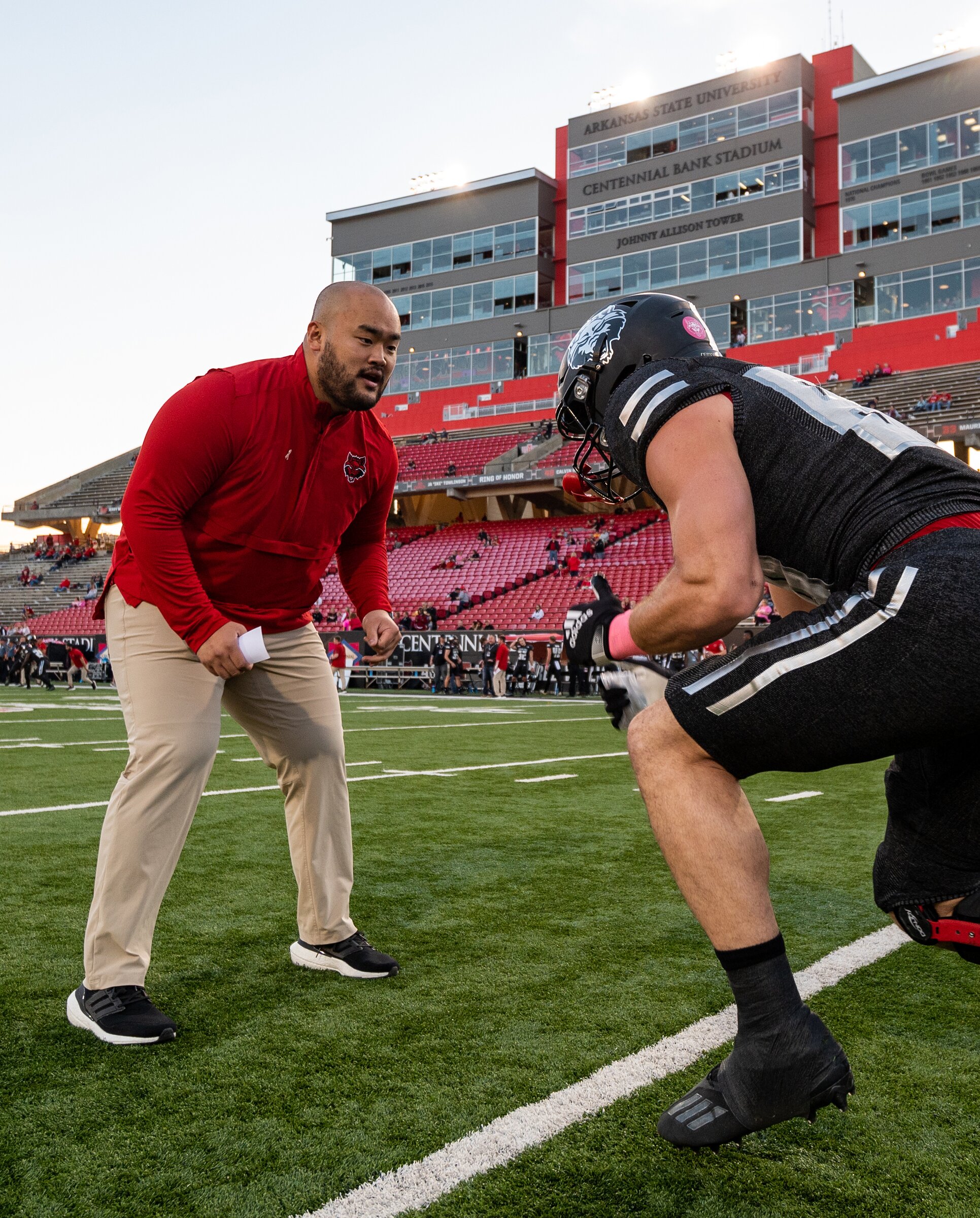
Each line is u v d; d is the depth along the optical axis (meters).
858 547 1.28
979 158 30.12
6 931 2.93
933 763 1.40
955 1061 1.98
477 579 29.36
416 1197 1.44
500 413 38.06
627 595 25.09
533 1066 1.93
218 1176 1.51
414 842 4.44
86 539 46.44
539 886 3.58
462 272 39.12
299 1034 2.12
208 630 2.14
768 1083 1.31
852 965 2.61
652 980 2.49
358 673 24.56
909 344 30.75
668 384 1.38
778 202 33.38
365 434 2.66
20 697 18.20
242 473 2.34
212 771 6.98
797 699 1.24
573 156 37.34
